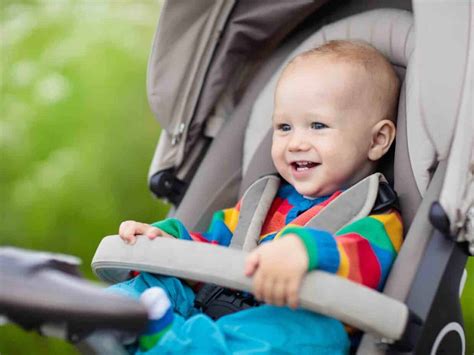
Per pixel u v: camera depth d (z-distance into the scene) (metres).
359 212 1.54
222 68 1.94
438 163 1.50
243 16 1.91
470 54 1.38
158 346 1.32
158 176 1.90
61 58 4.05
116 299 1.17
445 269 1.40
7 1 4.24
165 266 1.39
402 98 1.65
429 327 1.38
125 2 4.22
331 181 1.62
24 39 4.12
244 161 1.90
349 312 1.26
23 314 1.14
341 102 1.61
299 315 1.37
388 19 1.77
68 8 4.19
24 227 3.96
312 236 1.31
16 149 4.02
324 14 1.95
